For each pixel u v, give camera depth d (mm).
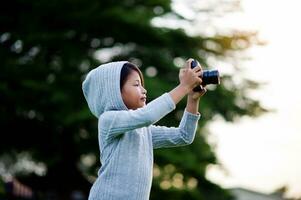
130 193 3135
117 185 3141
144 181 3193
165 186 18391
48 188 19203
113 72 3252
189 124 3373
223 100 18984
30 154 19797
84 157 18922
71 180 19109
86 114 16719
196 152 17828
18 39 18578
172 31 18594
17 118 18562
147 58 18969
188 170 17734
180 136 3371
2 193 16062
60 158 18906
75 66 18391
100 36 19062
